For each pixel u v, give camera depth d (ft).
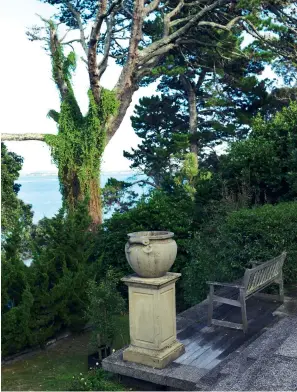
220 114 94.79
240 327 22.20
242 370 16.20
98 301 24.38
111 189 96.48
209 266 31.55
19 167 67.97
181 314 25.29
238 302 22.29
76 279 30.50
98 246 42.93
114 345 28.45
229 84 87.76
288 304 25.68
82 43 74.23
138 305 19.33
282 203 36.27
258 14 66.74
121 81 66.80
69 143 63.00
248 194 42.78
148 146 99.14
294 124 47.37
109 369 19.49
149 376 18.39
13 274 27.45
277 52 71.31
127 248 19.44
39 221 62.39
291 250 29.53
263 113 83.92
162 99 102.53
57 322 29.86
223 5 67.87
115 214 45.52
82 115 64.59
